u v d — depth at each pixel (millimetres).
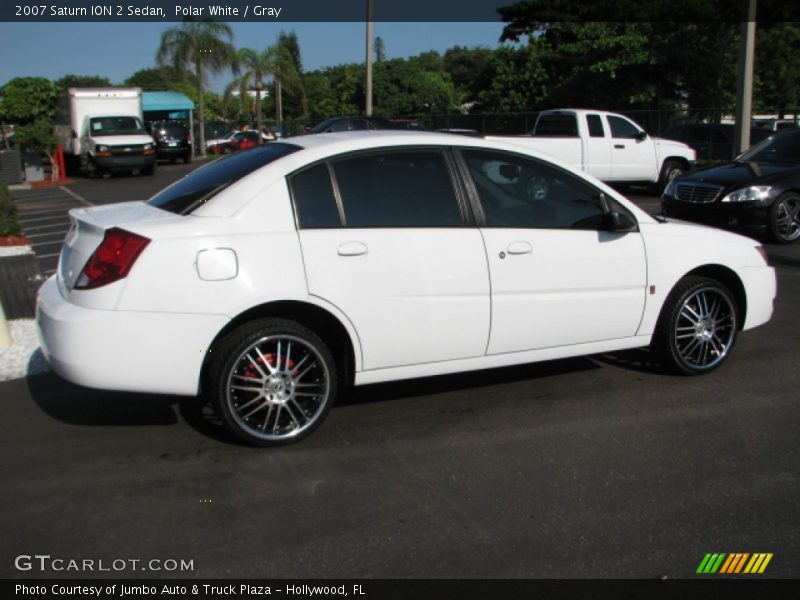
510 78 36719
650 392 5113
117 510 3609
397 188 4434
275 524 3486
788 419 4641
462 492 3773
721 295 5359
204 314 3955
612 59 28938
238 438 4203
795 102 32250
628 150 16984
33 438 4406
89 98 28422
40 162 25859
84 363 3887
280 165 4223
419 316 4410
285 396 4234
